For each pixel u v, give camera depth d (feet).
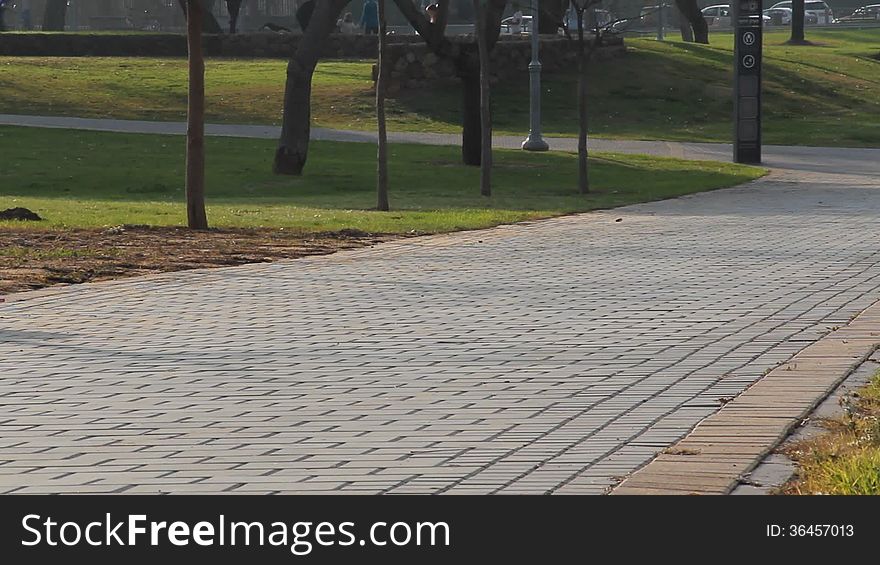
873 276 60.90
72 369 40.52
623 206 105.40
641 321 48.42
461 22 321.93
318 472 28.35
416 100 196.13
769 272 62.90
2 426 33.04
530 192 118.62
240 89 199.41
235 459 29.53
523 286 59.11
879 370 37.32
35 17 363.35
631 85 211.61
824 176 132.77
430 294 56.85
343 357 42.09
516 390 36.52
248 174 131.54
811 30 357.20
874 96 220.64
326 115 188.44
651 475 27.30
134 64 217.97
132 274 64.69
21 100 184.96
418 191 119.34
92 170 133.49
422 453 29.81
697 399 34.71
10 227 83.87
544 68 213.25
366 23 260.42
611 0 297.53
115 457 29.86
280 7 351.87
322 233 83.41
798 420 31.55
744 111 148.97
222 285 60.59
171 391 37.06
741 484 26.71
